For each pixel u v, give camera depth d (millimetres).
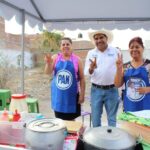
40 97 7328
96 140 1002
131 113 1525
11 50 8688
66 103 2572
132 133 1212
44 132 1057
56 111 2629
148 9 3867
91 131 1083
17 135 1301
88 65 2928
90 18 4305
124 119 1412
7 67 7801
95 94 2947
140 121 1361
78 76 2684
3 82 7305
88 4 3709
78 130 1478
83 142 1046
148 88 2168
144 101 2201
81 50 8594
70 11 4023
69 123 1649
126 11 3977
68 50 2615
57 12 4059
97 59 2889
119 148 960
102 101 2947
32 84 8758
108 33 2961
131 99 2236
